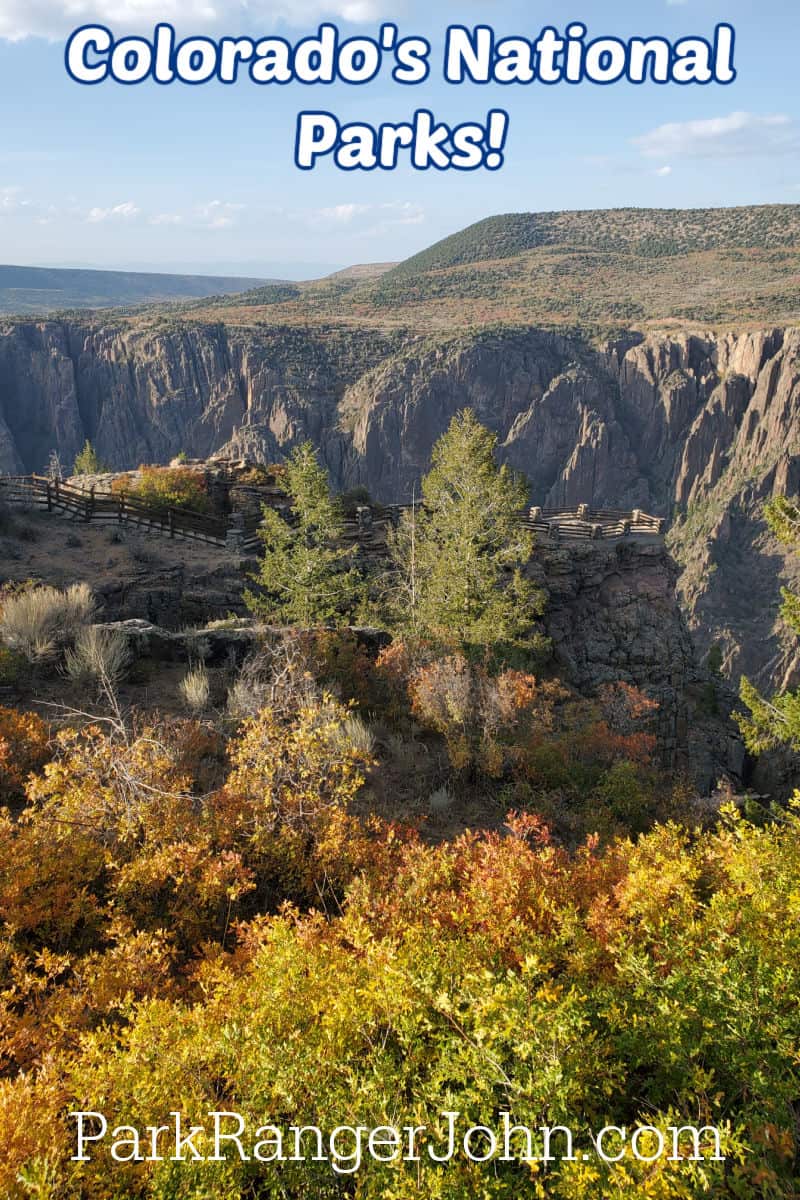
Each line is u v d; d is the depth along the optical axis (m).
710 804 14.83
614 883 6.89
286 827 8.61
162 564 25.38
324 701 11.22
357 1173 3.73
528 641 24.72
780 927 5.20
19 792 9.60
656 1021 4.34
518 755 12.78
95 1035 5.09
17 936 6.96
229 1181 3.76
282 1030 4.84
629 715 24.53
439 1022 4.66
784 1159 3.42
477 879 6.71
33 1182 3.63
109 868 7.95
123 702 12.77
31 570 23.09
